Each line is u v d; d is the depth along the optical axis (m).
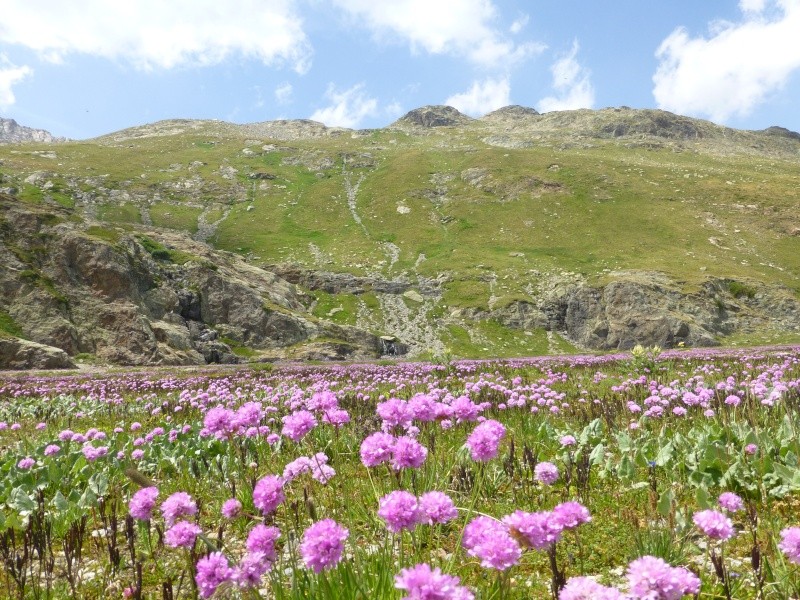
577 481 5.89
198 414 13.20
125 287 53.47
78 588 4.29
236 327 64.44
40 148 153.00
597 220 115.00
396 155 175.00
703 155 190.12
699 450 6.21
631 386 14.18
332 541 2.84
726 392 10.54
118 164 148.50
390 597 3.17
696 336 71.44
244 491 5.91
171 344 52.75
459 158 164.50
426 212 126.94
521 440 8.34
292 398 11.61
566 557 4.46
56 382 28.08
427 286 91.19
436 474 5.58
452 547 4.46
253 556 2.97
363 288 90.44
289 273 92.94
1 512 5.62
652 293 77.00
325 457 4.68
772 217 113.12
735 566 4.05
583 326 78.25
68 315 48.78
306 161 169.00
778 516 4.81
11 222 53.16
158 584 4.35
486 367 27.14
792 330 76.12
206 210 130.12
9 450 9.34
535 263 96.88
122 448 8.77
